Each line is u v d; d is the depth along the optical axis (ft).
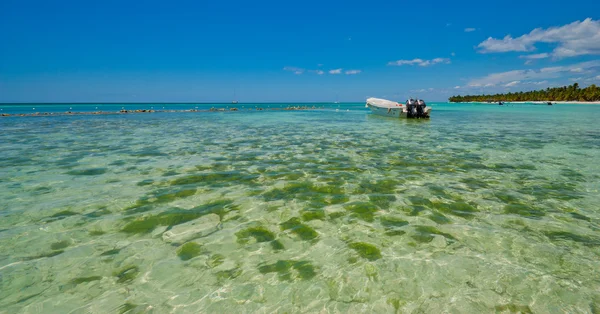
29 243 10.43
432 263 9.26
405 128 49.70
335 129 48.52
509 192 15.74
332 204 14.11
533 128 48.91
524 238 10.78
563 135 39.22
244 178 18.33
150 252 9.93
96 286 8.22
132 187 16.51
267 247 10.29
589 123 58.54
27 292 7.93
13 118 75.46
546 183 17.33
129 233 11.21
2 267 9.00
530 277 8.55
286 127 52.70
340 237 10.96
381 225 11.90
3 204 13.92
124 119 74.18
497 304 7.52
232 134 41.55
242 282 8.45
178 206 13.82
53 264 9.20
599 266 9.07
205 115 96.58
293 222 12.21
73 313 7.21
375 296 7.85
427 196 15.11
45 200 14.48
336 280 8.51
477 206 13.80
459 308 7.39
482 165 21.84
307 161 23.17
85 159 23.77
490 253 9.80
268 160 23.56
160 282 8.43
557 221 12.16
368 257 9.65
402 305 7.52
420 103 67.51
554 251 9.91
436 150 28.07
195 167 21.15
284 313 7.27
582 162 22.76
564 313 7.23
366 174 19.30
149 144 31.78
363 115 95.14
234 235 11.11
